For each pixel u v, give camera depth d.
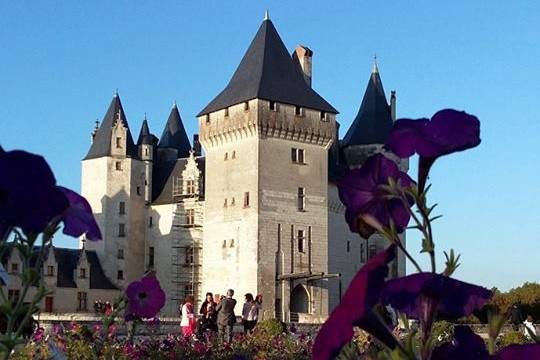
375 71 86.69
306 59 82.44
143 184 87.25
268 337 18.12
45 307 77.44
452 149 2.44
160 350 14.39
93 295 81.19
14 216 2.24
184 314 22.41
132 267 84.94
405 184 2.67
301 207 72.81
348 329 1.85
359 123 85.00
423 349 2.25
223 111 74.31
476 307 2.24
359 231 2.66
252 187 70.81
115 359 9.46
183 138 93.00
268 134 71.88
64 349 10.28
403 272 58.91
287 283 70.44
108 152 86.06
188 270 82.31
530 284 54.75
